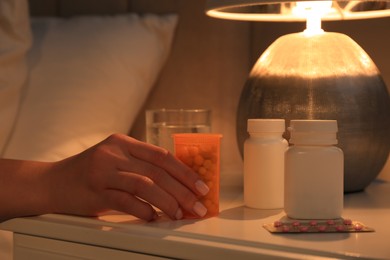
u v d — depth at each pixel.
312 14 1.12
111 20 1.58
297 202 0.85
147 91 1.55
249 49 1.58
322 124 0.84
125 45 1.51
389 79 1.36
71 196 0.92
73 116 1.37
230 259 0.73
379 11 1.22
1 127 1.32
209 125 1.22
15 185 0.96
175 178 0.90
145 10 1.66
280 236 0.78
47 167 0.98
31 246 0.92
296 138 0.86
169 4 1.62
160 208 0.88
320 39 1.08
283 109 1.04
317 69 1.04
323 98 1.03
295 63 1.06
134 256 0.81
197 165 0.91
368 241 0.75
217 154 0.92
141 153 0.90
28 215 0.96
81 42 1.51
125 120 1.47
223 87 1.57
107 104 1.43
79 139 1.34
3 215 0.96
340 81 1.04
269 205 0.97
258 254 0.71
